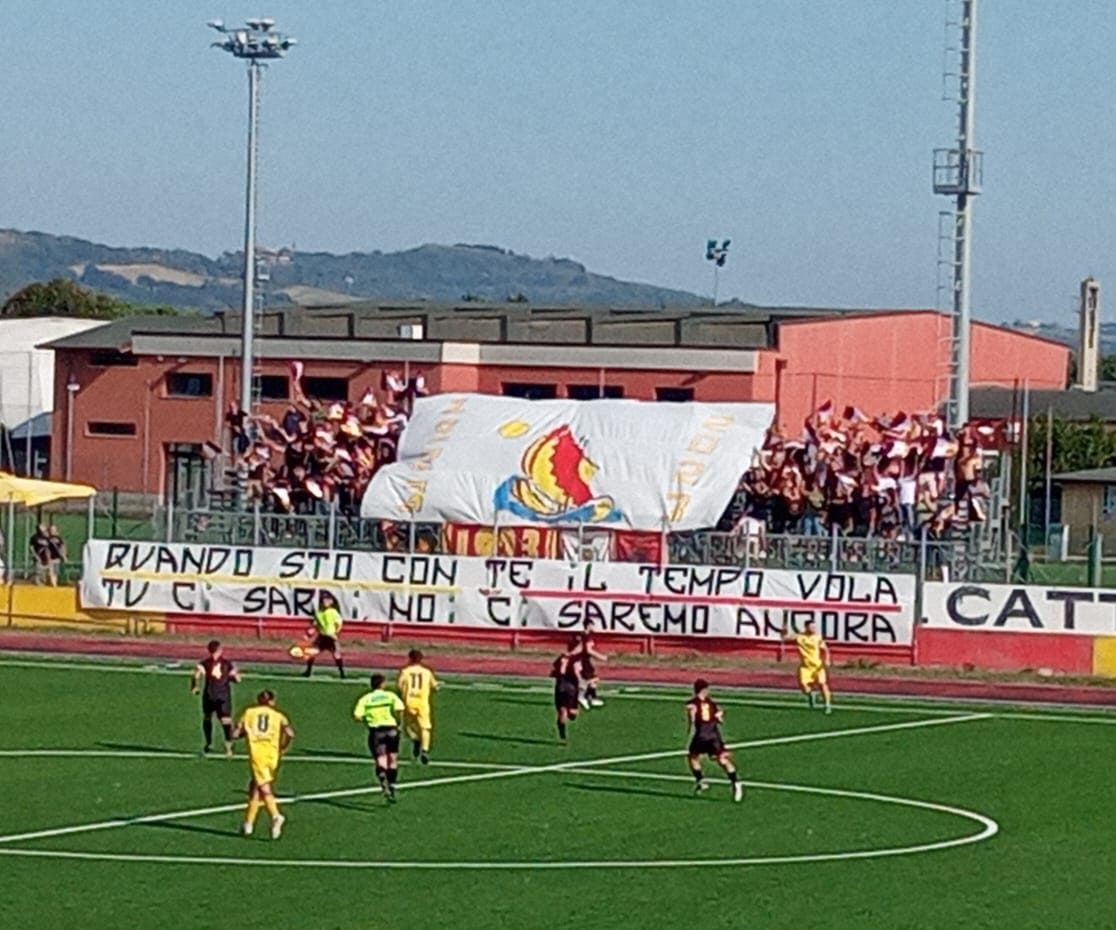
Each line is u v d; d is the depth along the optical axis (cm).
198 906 2605
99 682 5128
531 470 6200
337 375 9762
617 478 6144
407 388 6938
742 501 6372
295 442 6669
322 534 6162
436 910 2605
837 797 3584
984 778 3834
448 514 6175
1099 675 5581
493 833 3169
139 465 10244
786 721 4656
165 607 6128
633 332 9769
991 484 6894
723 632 5772
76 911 2561
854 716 4762
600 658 5784
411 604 5962
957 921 2591
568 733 4362
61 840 3055
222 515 6178
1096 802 3566
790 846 3098
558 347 9488
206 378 10144
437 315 10500
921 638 5666
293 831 3159
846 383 9969
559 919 2559
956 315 6394
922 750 4209
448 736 4278
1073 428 10531
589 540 6069
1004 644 5634
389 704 3466
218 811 3325
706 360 9350
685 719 4619
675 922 2555
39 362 12062
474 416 6431
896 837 3192
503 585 5922
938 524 6228
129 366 10269
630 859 2975
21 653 5697
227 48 6838
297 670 5450
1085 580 7256
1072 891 2791
